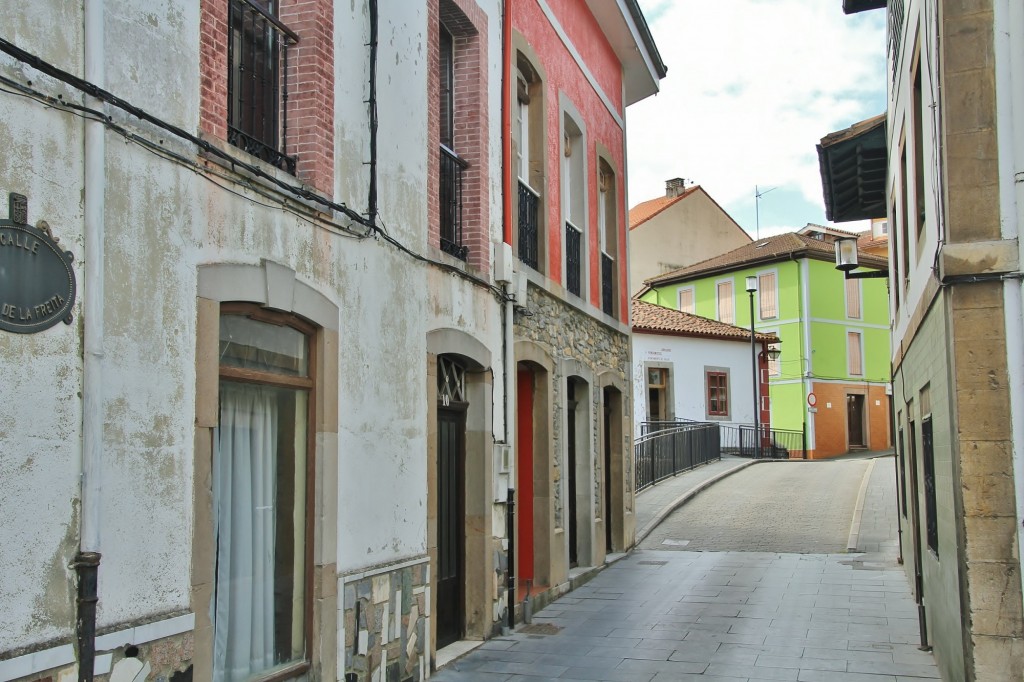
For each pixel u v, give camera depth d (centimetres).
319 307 610
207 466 492
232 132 567
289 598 593
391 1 738
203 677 481
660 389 3256
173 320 470
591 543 1256
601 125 1402
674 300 4244
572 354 1210
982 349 552
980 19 565
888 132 1173
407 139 759
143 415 446
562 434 1148
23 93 382
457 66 927
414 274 759
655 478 2308
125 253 437
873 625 945
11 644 369
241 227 530
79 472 405
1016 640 534
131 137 442
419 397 761
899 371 1136
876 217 1593
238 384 555
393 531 709
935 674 752
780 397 3809
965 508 548
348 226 650
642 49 1516
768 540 1579
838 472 2467
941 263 563
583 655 833
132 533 436
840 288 3881
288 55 622
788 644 868
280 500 589
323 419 614
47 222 393
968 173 561
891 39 1024
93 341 411
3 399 370
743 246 4272
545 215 1106
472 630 891
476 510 898
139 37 455
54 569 390
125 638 426
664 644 873
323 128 624
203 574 485
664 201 4584
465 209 915
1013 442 543
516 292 973
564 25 1227
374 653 669
